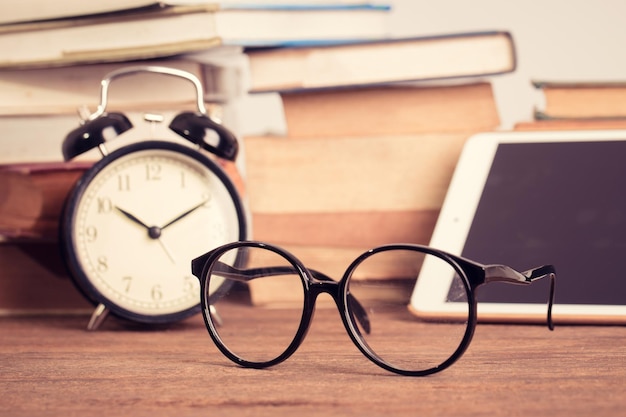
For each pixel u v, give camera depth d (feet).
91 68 2.91
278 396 2.09
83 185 2.67
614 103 2.90
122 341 2.54
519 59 3.43
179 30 2.81
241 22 2.83
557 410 2.00
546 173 2.73
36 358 2.38
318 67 2.90
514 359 2.31
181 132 2.65
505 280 2.25
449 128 2.90
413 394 2.09
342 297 2.29
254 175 2.93
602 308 2.60
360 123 2.92
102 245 2.67
